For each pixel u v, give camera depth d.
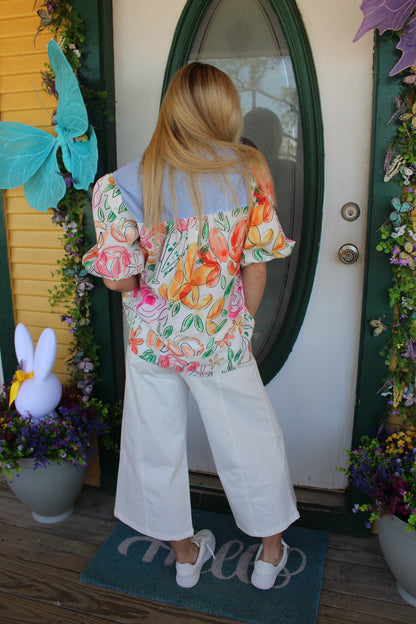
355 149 1.73
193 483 2.10
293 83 1.76
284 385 2.00
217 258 1.25
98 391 2.09
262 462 1.50
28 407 1.85
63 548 1.88
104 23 1.80
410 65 1.47
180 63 1.82
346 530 1.94
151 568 1.76
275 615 1.57
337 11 1.65
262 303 1.96
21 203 2.03
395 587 1.69
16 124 1.77
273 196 1.33
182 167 1.19
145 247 1.27
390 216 1.57
